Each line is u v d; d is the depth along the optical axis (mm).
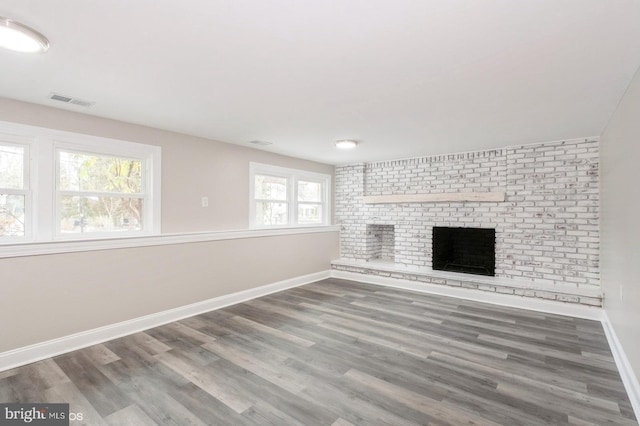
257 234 4836
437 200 5273
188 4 1497
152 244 3604
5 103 2738
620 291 2807
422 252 5555
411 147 4777
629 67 2143
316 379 2451
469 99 2787
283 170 5438
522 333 3383
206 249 4164
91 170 3303
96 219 3336
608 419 1989
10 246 2646
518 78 2342
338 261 6293
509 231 4711
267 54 1995
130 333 3377
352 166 6395
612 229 3203
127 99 2793
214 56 2021
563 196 4312
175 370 2584
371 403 2146
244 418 1993
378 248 6621
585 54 1975
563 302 4004
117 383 2395
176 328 3523
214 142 4371
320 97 2750
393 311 4113
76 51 1952
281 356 2834
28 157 2893
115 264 3305
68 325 2975
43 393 2271
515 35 1764
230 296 4438
